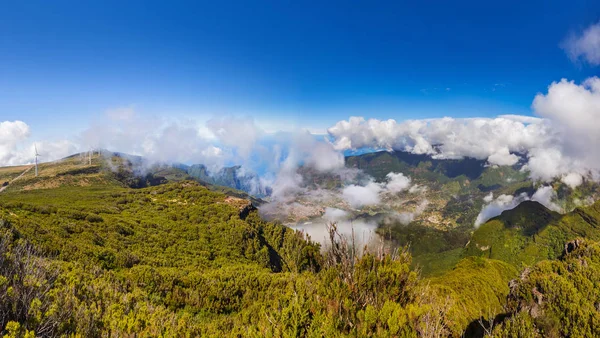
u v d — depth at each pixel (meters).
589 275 19.52
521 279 23.69
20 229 32.88
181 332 12.89
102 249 36.88
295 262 17.64
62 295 11.41
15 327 7.97
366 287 11.59
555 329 15.91
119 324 11.49
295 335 9.27
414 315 9.84
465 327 18.69
